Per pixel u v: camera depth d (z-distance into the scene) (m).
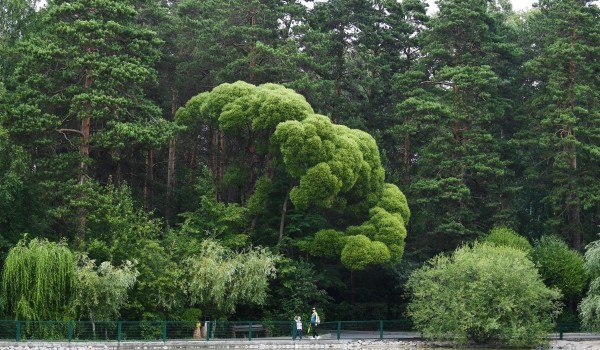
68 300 44.62
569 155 67.69
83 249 48.25
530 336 47.47
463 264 48.47
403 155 73.56
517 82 77.19
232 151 60.78
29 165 52.00
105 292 44.81
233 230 56.00
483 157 66.69
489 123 72.75
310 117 54.31
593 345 49.75
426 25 74.88
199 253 51.12
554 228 68.69
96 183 52.12
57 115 56.47
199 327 47.84
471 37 72.81
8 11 61.16
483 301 47.28
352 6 75.06
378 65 74.19
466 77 68.25
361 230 56.62
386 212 57.47
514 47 73.94
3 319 43.84
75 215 51.03
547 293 48.81
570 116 68.38
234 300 49.88
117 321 45.41
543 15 81.50
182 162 71.94
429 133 69.38
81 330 44.19
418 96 70.00
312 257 60.56
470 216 65.00
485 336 48.72
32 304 43.59
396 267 61.84
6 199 46.81
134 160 67.12
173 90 69.19
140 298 47.97
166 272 48.41
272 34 68.44
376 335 53.91
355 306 63.41
